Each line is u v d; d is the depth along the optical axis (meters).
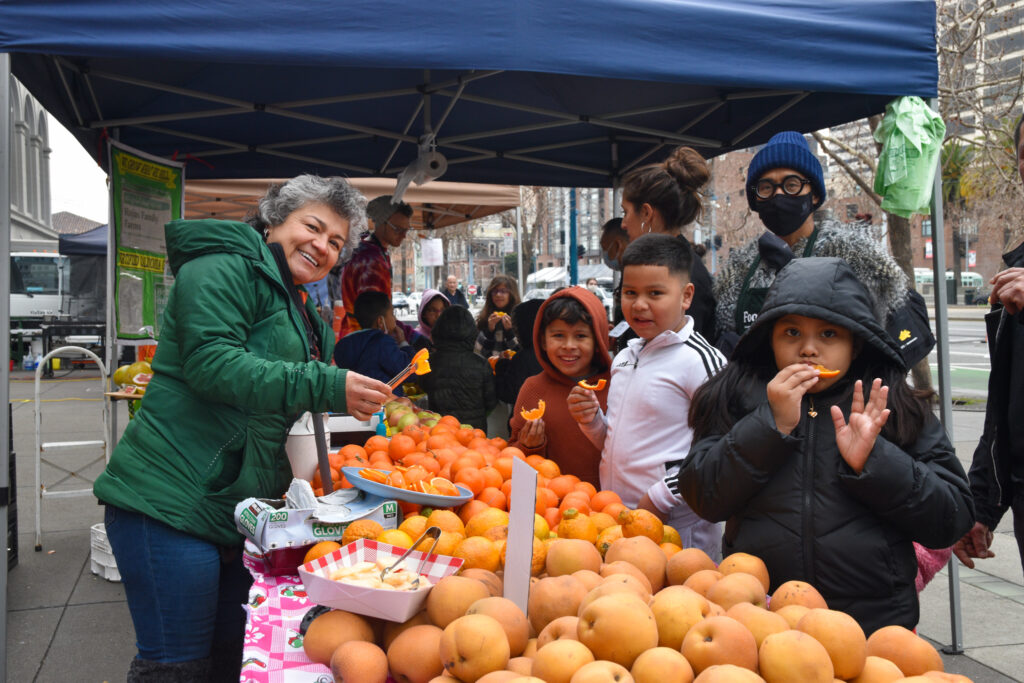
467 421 4.96
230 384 2.08
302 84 4.90
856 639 1.35
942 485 1.75
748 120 5.41
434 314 7.05
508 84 5.18
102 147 4.81
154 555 2.22
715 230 22.39
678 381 2.58
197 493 2.22
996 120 10.51
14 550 5.07
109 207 4.88
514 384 5.10
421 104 5.00
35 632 4.09
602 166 6.87
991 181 12.16
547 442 3.25
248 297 2.21
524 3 2.93
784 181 2.95
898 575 1.79
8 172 2.96
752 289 3.07
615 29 3.05
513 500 1.69
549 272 29.00
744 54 3.26
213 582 2.29
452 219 10.34
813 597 1.54
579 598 1.58
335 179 2.52
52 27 2.62
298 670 1.53
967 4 9.85
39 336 18.92
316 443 2.47
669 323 2.64
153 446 2.22
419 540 1.78
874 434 1.71
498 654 1.36
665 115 5.67
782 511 1.83
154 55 2.69
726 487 1.84
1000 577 4.97
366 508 2.08
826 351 1.81
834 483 1.81
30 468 8.04
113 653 3.84
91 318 19.69
